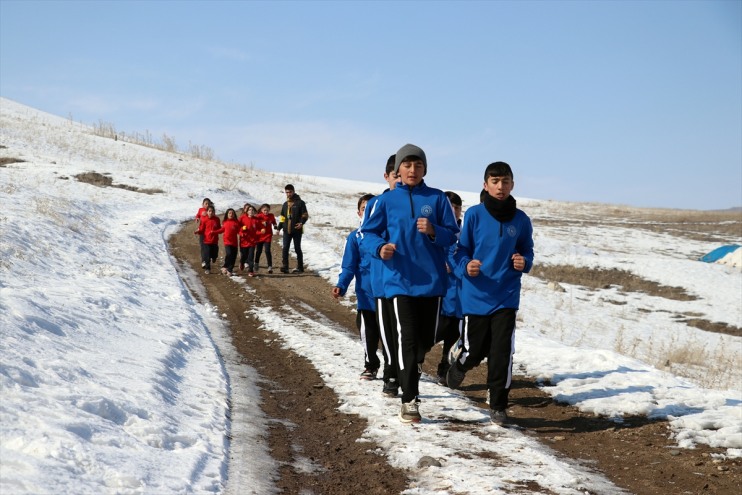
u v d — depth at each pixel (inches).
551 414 235.9
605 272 899.4
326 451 186.5
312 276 616.1
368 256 267.7
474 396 263.0
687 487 163.0
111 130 2059.5
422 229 205.5
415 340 213.8
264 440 191.8
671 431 211.5
